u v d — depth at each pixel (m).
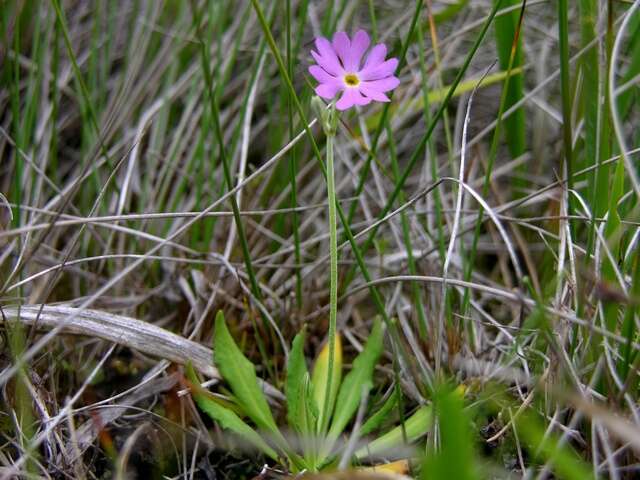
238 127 0.20
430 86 0.22
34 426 0.14
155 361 0.16
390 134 0.17
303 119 0.13
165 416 0.15
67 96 0.23
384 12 0.24
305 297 0.18
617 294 0.10
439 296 0.17
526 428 0.11
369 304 0.19
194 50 0.23
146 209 0.20
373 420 0.13
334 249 0.12
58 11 0.17
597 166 0.15
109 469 0.14
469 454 0.08
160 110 0.21
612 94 0.13
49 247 0.18
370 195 0.20
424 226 0.20
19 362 0.12
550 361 0.13
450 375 0.15
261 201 0.21
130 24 0.23
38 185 0.18
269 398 0.15
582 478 0.10
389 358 0.17
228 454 0.15
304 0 0.19
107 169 0.21
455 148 0.21
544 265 0.18
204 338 0.17
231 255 0.19
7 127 0.21
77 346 0.15
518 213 0.20
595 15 0.17
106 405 0.14
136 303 0.17
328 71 0.11
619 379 0.12
